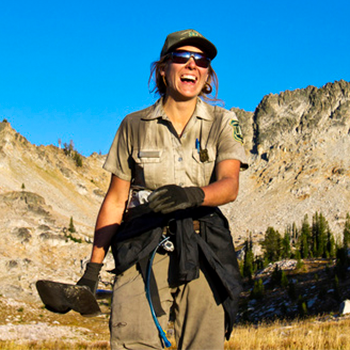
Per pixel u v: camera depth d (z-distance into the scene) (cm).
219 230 241
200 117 255
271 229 13175
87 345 2178
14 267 8350
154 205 190
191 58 249
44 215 13175
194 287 238
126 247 238
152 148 254
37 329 4300
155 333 228
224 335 240
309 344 1144
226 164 244
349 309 2864
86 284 248
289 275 7738
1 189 15400
